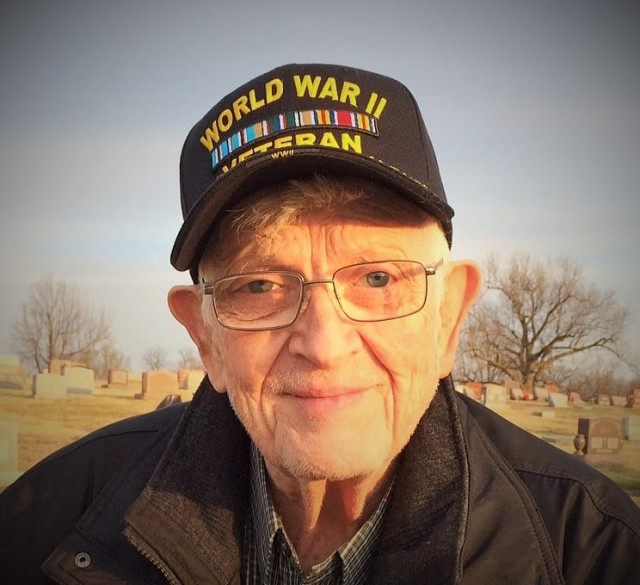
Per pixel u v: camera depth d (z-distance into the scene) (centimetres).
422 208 139
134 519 148
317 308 133
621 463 1298
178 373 1759
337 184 130
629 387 2470
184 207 157
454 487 142
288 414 136
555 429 1706
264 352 136
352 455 134
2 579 172
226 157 135
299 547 167
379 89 141
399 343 137
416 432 152
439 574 134
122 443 191
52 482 184
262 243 134
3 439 1260
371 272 135
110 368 2362
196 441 162
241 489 164
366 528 157
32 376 1805
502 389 2156
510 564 137
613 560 146
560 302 2577
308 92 135
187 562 150
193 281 160
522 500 147
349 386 134
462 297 158
